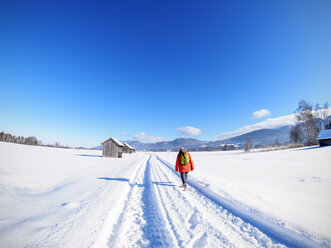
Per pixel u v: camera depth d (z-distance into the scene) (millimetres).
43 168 8891
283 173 8898
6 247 1942
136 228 2883
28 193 4445
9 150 19500
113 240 2438
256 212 3385
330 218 2963
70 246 2068
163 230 2812
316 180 6668
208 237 2559
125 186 5691
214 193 4922
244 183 6164
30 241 2129
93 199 4082
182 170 5758
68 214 3127
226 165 14383
